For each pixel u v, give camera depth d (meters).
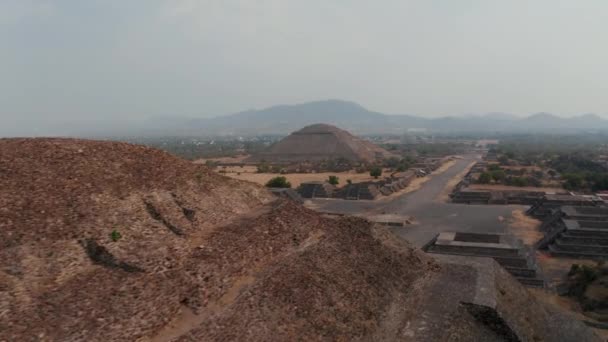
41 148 24.05
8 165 21.70
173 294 19.34
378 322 23.98
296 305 21.98
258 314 20.30
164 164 28.45
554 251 50.06
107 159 25.58
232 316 19.48
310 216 32.12
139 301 18.03
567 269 45.50
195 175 29.52
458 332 24.55
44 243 18.41
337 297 24.16
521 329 26.33
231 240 24.72
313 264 25.98
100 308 16.89
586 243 49.72
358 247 30.62
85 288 17.59
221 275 21.77
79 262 18.75
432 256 35.66
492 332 26.05
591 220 54.78
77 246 19.19
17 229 18.38
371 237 32.56
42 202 20.19
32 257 17.61
